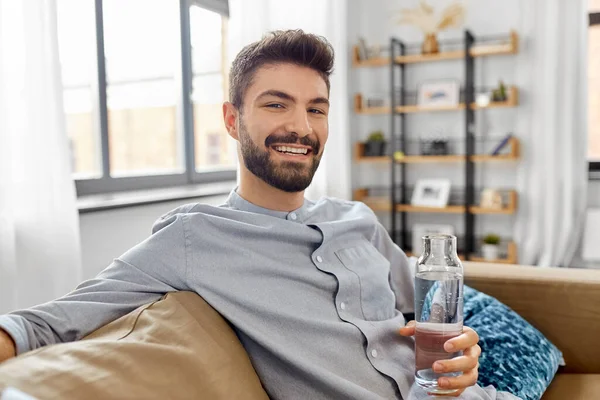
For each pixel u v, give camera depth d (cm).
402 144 412
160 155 424
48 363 79
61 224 179
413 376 120
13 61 170
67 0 248
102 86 245
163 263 108
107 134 248
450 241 102
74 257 181
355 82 425
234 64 123
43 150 174
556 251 368
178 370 88
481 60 393
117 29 334
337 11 352
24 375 75
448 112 405
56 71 179
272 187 122
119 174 260
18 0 171
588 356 171
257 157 118
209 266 111
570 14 358
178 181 290
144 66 356
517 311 177
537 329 174
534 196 373
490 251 371
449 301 100
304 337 112
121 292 102
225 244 113
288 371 110
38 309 94
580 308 171
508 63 386
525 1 374
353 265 127
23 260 172
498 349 151
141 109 415
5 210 160
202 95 365
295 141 116
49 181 175
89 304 98
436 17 401
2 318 88
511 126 387
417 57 385
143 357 86
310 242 123
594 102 380
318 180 338
